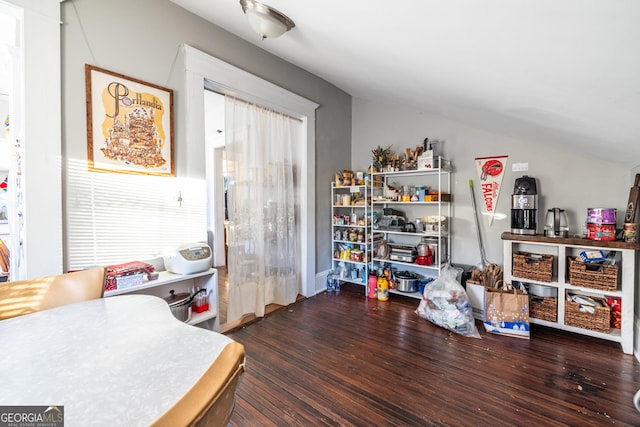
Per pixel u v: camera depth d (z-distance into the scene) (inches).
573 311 91.5
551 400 62.6
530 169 111.3
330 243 148.2
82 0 67.4
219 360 20.5
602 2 31.4
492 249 120.3
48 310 44.1
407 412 59.5
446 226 127.6
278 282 119.7
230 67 97.0
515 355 80.8
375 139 151.6
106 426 20.9
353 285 152.7
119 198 73.9
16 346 33.0
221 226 190.2
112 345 33.3
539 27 40.3
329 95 144.1
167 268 81.5
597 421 56.6
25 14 59.0
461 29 48.3
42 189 61.7
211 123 177.6
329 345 87.1
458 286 101.7
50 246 62.8
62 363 29.5
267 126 114.6
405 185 140.6
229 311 101.5
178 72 85.4
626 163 91.3
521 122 87.4
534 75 54.6
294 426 56.1
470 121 115.0
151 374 27.6
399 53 68.5
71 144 66.1
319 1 55.0
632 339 80.9
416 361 78.1
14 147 65.1
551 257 98.3
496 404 61.5
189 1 82.5
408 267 142.4
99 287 51.3
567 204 104.8
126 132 74.7
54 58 62.8
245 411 59.9
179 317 77.6
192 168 87.9
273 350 84.4
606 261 90.4
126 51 74.7
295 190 129.6
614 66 42.5
